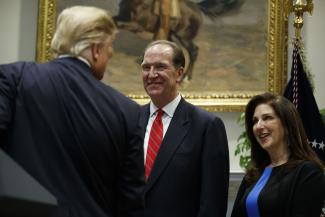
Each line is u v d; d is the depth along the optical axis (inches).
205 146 117.3
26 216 37.4
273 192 113.6
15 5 255.6
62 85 67.9
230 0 245.9
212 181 113.0
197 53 243.4
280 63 236.8
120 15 249.8
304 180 111.3
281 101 123.8
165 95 123.3
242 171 229.3
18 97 65.8
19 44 252.5
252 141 129.2
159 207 113.3
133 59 245.6
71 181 63.3
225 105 234.5
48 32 247.3
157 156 118.6
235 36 243.3
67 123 65.4
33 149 63.2
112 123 67.9
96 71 73.6
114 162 68.1
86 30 71.9
